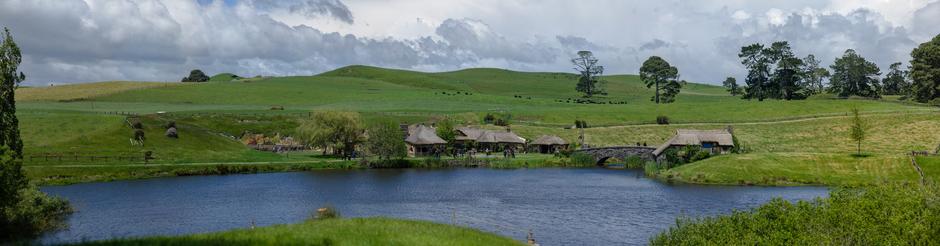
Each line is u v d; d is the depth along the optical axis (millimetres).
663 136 166500
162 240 32281
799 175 98125
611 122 188500
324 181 103188
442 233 37750
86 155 111938
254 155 136500
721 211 71125
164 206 75312
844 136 150625
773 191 87562
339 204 77875
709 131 134500
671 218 66938
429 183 100938
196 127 152125
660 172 112562
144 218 67000
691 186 95000
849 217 36594
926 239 35406
